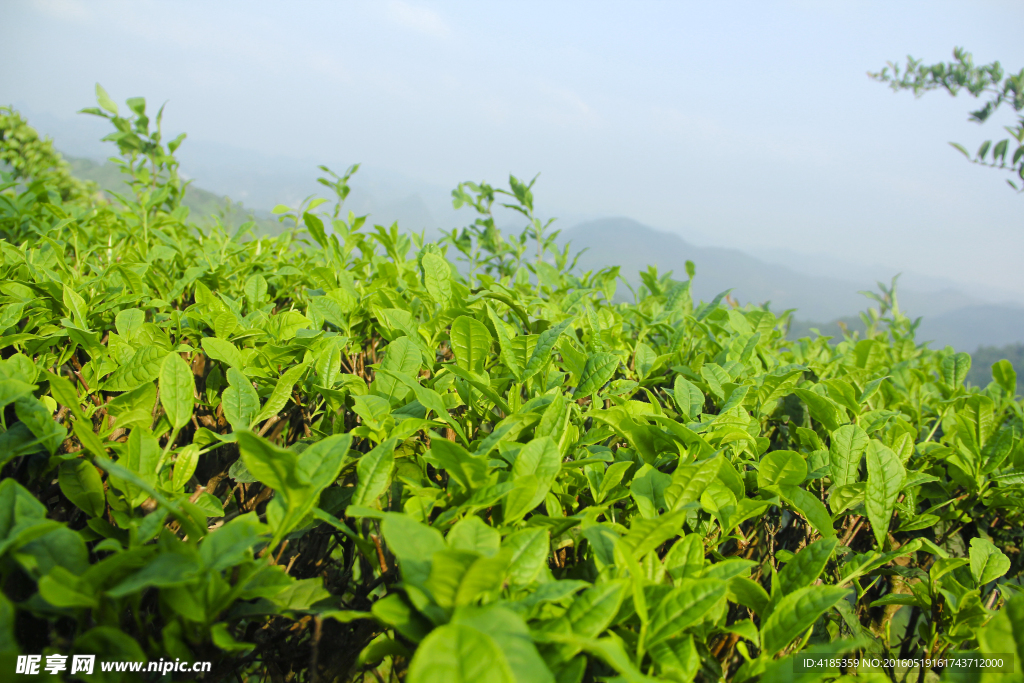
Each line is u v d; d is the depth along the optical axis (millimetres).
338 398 1555
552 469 1188
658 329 2793
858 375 2594
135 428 1189
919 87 6070
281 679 1280
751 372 2500
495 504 1193
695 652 919
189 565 844
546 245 3615
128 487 1159
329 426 1665
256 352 1699
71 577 794
